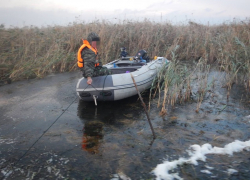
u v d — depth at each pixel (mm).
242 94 5488
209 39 9672
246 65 6031
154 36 10461
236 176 2707
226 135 3648
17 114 4566
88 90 4711
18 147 3367
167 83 4691
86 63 4477
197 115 4410
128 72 5414
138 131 3824
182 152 3207
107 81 4688
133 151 3250
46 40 9375
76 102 5203
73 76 7625
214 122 4105
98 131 3844
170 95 5012
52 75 7789
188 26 11438
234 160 3010
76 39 9719
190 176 2719
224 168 2855
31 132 3828
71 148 3336
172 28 11164
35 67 7848
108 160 3045
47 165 2949
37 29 10336
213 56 8930
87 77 4586
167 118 4305
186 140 3520
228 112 4512
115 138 3609
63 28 10820
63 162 3010
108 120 4258
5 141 3537
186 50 10031
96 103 4777
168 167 2881
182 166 2902
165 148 3311
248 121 4113
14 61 7715
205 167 2881
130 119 4285
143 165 2932
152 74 5609
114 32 10258
